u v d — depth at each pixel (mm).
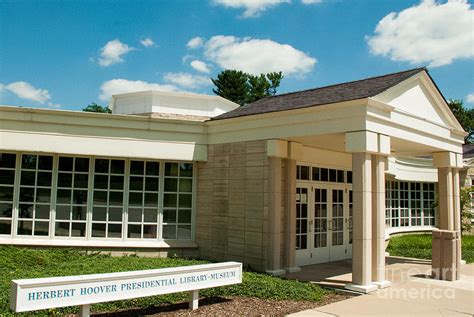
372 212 9172
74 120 11570
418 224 22406
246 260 10891
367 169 8797
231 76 51469
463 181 23234
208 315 6672
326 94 10641
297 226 11766
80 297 5754
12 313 6152
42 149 11328
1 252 10188
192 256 12227
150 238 12172
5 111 11180
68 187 11797
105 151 11711
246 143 11227
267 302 7512
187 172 12641
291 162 10820
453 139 12594
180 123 12242
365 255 8648
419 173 21484
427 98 11227
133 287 6238
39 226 11602
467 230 21500
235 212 11328
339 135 9680
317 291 8461
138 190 12211
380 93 9078
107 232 11906
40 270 9070
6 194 11531
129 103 18656
